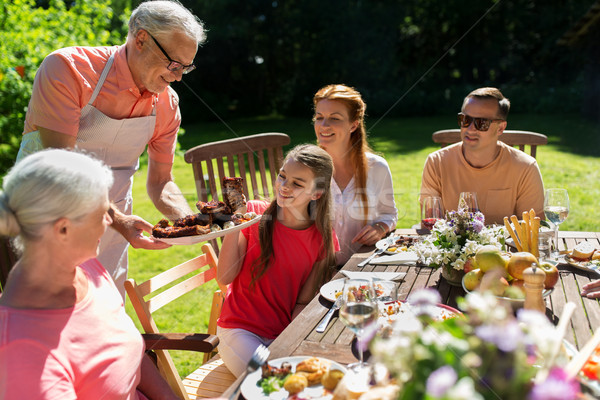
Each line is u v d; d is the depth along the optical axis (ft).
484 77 56.44
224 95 51.29
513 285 4.33
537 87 48.88
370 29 52.95
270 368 3.71
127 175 6.66
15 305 3.59
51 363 3.46
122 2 22.12
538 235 5.44
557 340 2.48
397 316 4.40
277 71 54.60
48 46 18.01
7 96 16.51
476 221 5.30
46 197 3.39
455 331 2.47
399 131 35.29
